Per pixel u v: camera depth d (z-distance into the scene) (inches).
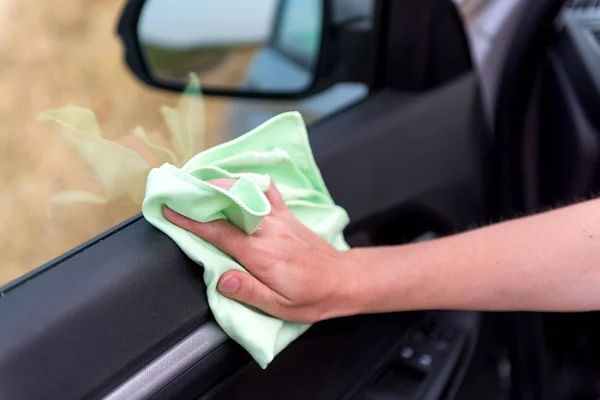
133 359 17.8
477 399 34.0
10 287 17.8
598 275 22.4
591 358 35.0
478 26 32.5
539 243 23.0
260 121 28.6
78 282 18.0
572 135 34.8
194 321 19.3
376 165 29.3
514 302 23.6
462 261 23.5
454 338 29.1
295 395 24.0
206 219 19.0
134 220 20.1
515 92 36.2
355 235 28.7
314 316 21.8
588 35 36.0
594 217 22.8
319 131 29.2
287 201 22.8
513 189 36.9
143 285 18.5
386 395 26.8
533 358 35.9
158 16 29.4
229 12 30.7
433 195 31.4
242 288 19.3
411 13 29.0
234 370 20.8
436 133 31.2
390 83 30.9
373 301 22.9
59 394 16.4
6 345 16.3
